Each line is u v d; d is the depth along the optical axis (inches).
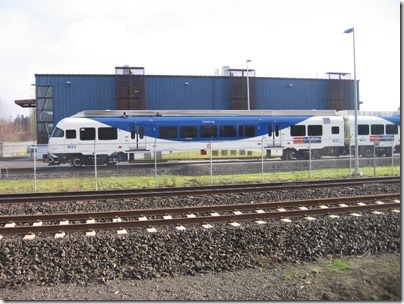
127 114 1251.2
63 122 1206.9
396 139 1537.9
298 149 1368.1
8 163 1444.4
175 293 283.7
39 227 432.1
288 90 2108.8
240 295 277.6
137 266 339.3
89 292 288.4
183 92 1968.5
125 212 506.0
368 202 587.5
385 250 380.8
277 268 335.9
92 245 375.9
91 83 1876.2
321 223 449.1
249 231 416.2
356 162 984.9
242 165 1144.2
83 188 801.6
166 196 653.3
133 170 1048.2
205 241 391.9
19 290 295.4
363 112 1533.0
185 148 1258.6
